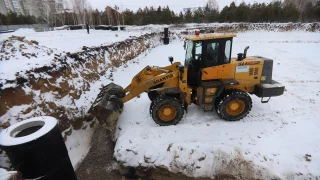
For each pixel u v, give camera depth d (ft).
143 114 18.53
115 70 30.42
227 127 16.17
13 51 18.34
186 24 105.81
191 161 13.19
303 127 16.08
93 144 16.46
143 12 121.29
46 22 116.37
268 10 105.09
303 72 28.99
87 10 126.31
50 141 9.82
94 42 34.63
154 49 51.72
